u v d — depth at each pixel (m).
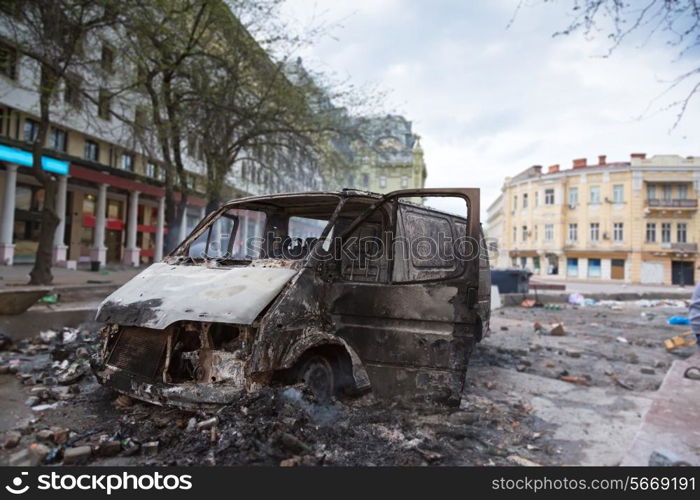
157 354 3.40
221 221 5.20
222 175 14.58
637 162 45.72
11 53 11.56
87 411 3.83
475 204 3.61
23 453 3.05
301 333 3.52
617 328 11.32
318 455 3.00
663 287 38.22
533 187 52.19
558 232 49.47
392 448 3.24
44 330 7.12
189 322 3.44
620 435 3.89
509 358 7.18
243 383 3.18
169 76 12.81
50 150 19.92
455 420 3.96
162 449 3.10
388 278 4.03
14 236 21.14
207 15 13.12
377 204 3.98
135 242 27.27
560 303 18.16
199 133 13.81
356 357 3.83
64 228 23.08
